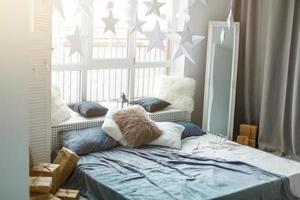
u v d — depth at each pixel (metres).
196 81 4.82
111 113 3.74
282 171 3.22
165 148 3.67
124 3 4.06
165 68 4.75
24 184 1.28
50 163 3.12
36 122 3.15
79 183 3.02
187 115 4.48
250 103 4.84
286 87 4.40
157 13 2.57
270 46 4.46
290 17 4.30
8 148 1.23
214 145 3.85
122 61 4.31
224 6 4.87
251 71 4.79
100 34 4.11
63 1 3.64
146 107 4.25
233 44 4.60
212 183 2.88
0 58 1.18
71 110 3.96
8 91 1.21
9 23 1.19
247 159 3.49
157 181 2.86
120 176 2.93
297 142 4.36
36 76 3.09
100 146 3.45
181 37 2.76
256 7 4.68
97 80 4.21
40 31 3.06
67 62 3.93
